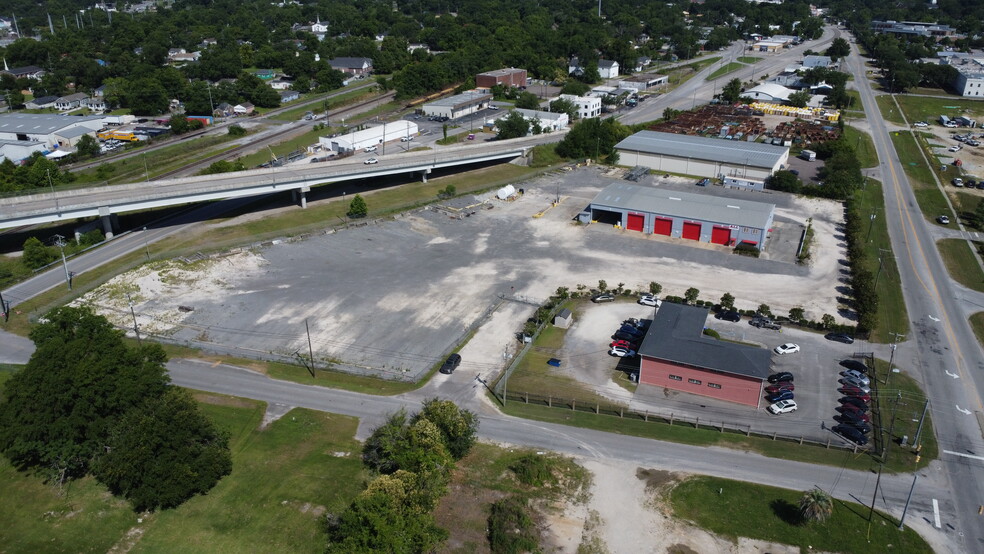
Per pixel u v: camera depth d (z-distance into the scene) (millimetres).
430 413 59312
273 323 83062
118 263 98312
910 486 56375
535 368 74250
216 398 68188
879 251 105000
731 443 62000
